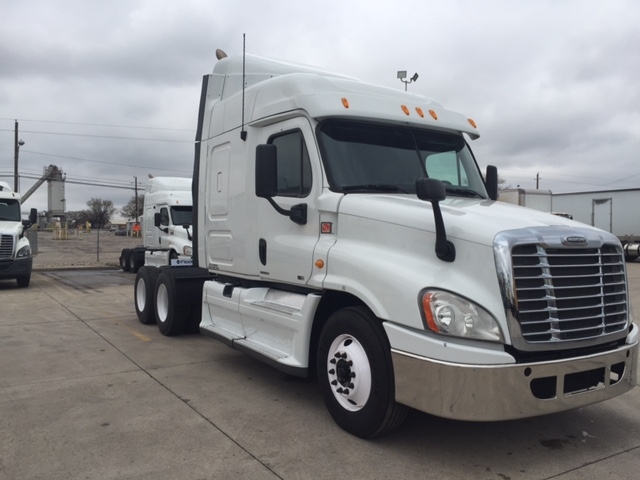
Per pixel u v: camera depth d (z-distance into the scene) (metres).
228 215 6.27
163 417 4.73
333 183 4.77
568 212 30.23
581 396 3.86
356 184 4.84
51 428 4.46
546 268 3.73
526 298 3.67
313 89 5.04
